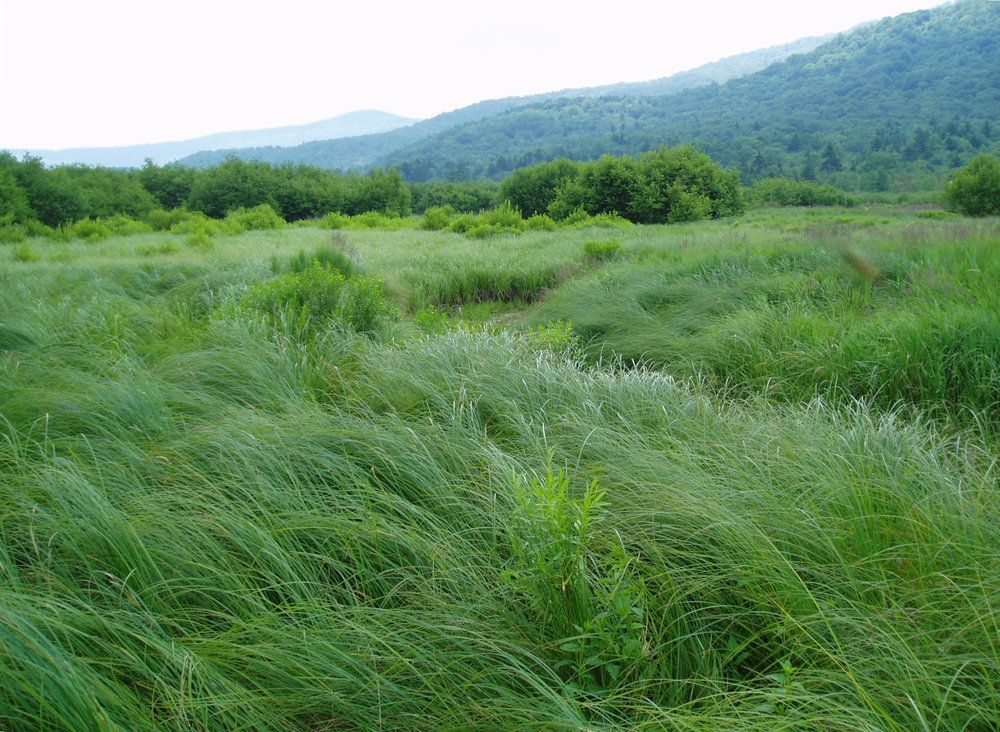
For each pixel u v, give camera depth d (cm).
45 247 1986
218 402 383
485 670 183
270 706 172
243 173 5272
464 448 302
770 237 1366
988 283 593
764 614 201
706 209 3350
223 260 1226
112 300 765
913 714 164
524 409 372
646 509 248
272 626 197
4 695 157
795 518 235
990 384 445
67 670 162
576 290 914
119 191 4600
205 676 174
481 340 509
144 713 165
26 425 334
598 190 3378
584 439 309
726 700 169
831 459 274
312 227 3653
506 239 2058
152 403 357
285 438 304
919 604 196
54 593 202
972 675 171
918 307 579
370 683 178
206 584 213
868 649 185
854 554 220
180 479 275
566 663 187
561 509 200
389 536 235
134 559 216
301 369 449
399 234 2611
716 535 230
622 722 172
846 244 908
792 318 611
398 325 689
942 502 240
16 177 3244
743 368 562
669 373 586
